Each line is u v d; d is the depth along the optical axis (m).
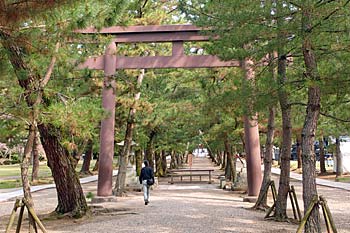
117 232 7.47
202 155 94.06
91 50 8.91
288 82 6.64
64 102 7.55
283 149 9.01
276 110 11.12
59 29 6.74
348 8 5.46
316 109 6.24
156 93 18.14
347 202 12.59
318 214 6.12
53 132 9.23
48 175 31.19
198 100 16.00
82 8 6.66
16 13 5.07
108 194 13.31
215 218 9.09
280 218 8.70
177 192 16.81
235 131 16.02
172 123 20.97
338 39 5.99
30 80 7.43
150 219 9.01
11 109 6.57
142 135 19.55
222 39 7.46
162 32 13.18
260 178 12.83
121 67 13.27
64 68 8.53
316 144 36.00
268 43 6.55
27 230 7.93
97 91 12.65
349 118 7.81
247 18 6.37
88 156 32.84
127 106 15.48
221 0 7.34
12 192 18.28
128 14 8.02
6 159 49.75
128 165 18.38
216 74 15.12
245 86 7.12
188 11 10.22
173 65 13.14
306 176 6.14
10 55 6.94
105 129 13.45
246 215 9.58
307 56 6.30
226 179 21.91
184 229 7.68
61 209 9.56
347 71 5.89
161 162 29.59
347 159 27.27
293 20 6.09
